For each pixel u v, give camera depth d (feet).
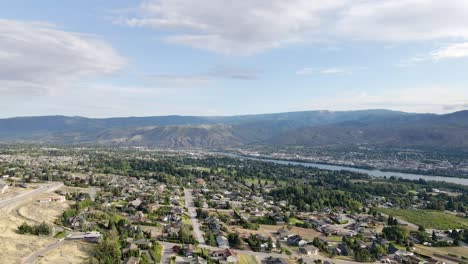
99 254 529.45
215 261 599.16
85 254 547.08
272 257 638.53
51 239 601.62
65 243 586.04
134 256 555.69
